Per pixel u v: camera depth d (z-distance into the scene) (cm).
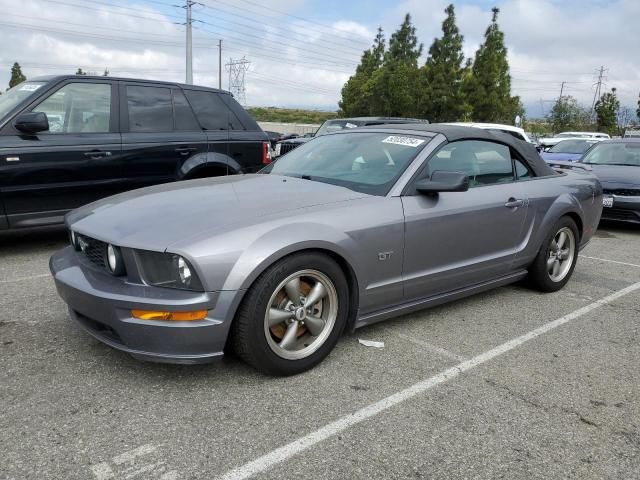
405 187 362
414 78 3641
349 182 375
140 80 625
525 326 411
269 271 288
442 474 233
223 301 274
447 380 317
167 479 222
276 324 300
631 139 1024
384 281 348
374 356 345
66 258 334
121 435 250
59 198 564
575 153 1452
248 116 716
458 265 395
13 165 529
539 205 456
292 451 243
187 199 335
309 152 445
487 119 3734
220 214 304
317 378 312
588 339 390
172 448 242
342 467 234
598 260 652
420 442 254
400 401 291
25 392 285
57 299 432
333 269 316
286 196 339
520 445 256
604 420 281
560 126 5756
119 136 596
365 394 296
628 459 248
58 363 319
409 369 329
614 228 902
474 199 399
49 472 223
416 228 356
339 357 341
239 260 277
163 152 624
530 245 454
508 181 445
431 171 378
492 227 413
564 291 507
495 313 436
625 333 405
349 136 442
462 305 453
